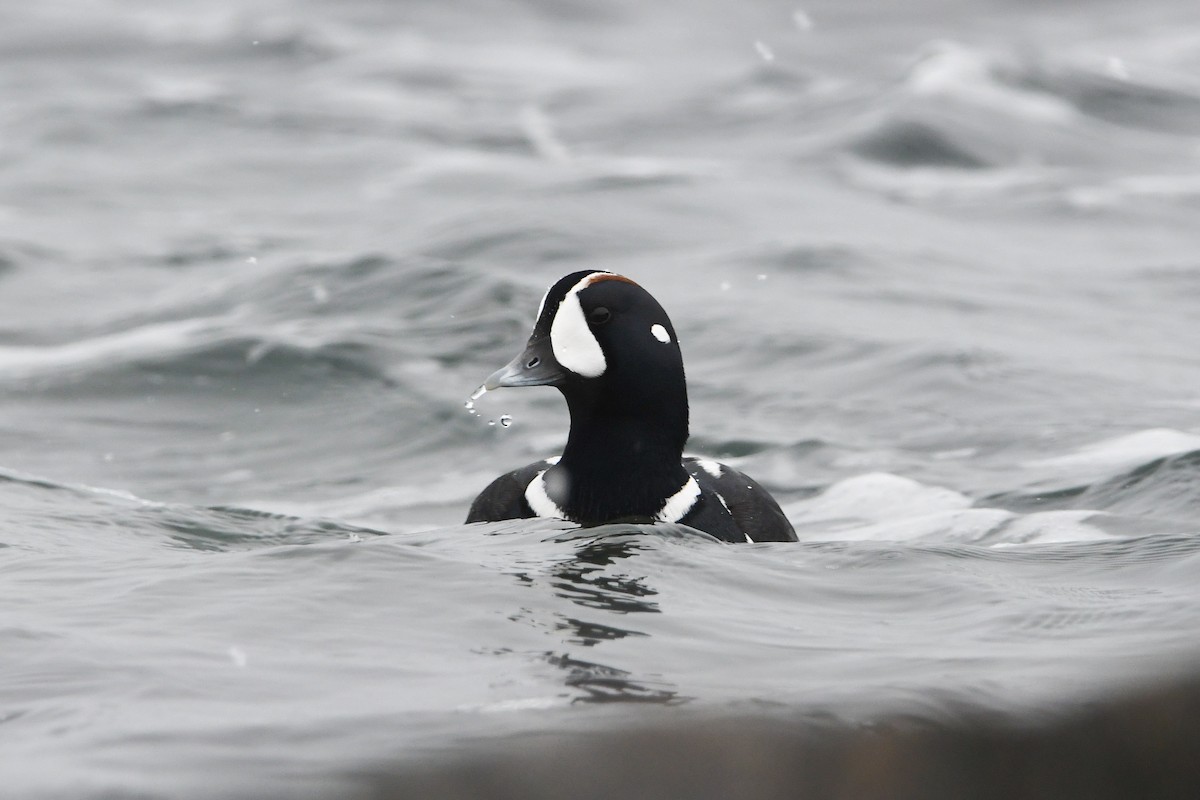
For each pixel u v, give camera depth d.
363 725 6.00
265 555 8.68
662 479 10.38
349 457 17.05
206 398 18.83
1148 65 52.34
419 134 41.69
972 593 8.29
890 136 38.12
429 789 5.41
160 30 59.69
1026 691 6.38
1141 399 18.14
